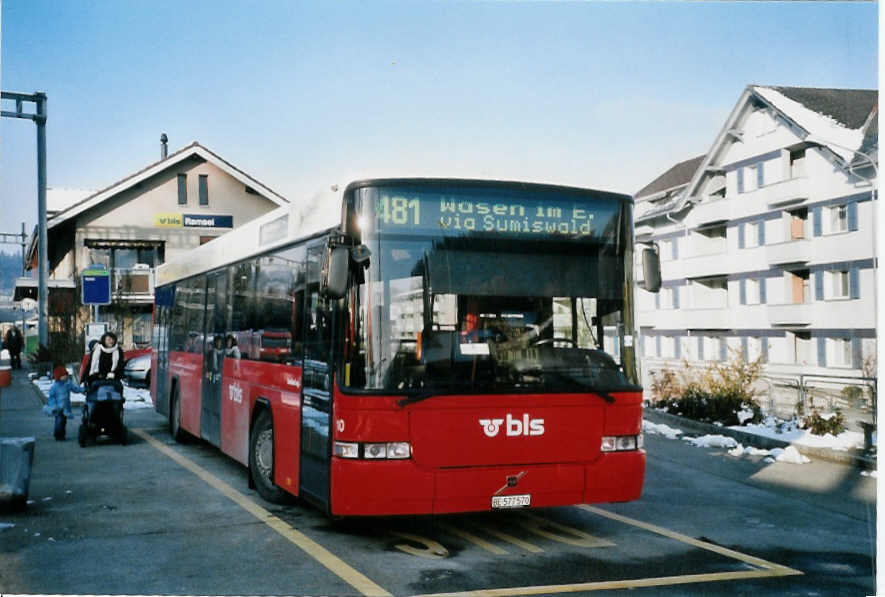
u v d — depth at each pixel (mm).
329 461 6805
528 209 7141
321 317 7285
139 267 39938
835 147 38438
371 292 6680
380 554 6930
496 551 7090
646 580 6262
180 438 13945
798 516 8602
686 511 8836
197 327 12812
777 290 43000
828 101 41344
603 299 7262
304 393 7609
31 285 40625
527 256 7082
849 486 10211
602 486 7055
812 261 40594
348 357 6668
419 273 6797
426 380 6664
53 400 14461
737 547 7324
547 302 7066
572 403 7020
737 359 16625
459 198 6977
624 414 7211
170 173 44344
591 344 7176
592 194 7348
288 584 6086
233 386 10414
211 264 12125
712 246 49219
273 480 8578
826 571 6570
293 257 8289
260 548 7062
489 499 6734
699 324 48062
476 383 6766
